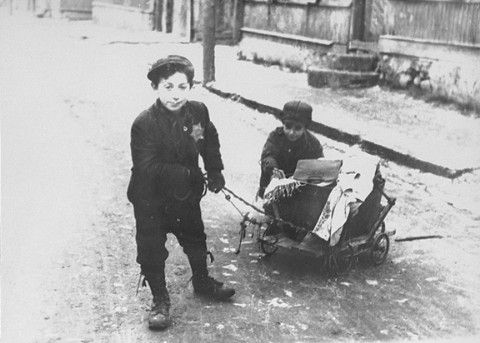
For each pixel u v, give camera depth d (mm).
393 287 4793
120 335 3992
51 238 5371
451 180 7055
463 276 5020
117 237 5465
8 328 4012
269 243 4867
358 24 11812
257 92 10586
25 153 7539
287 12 13367
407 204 6512
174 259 5078
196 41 16812
